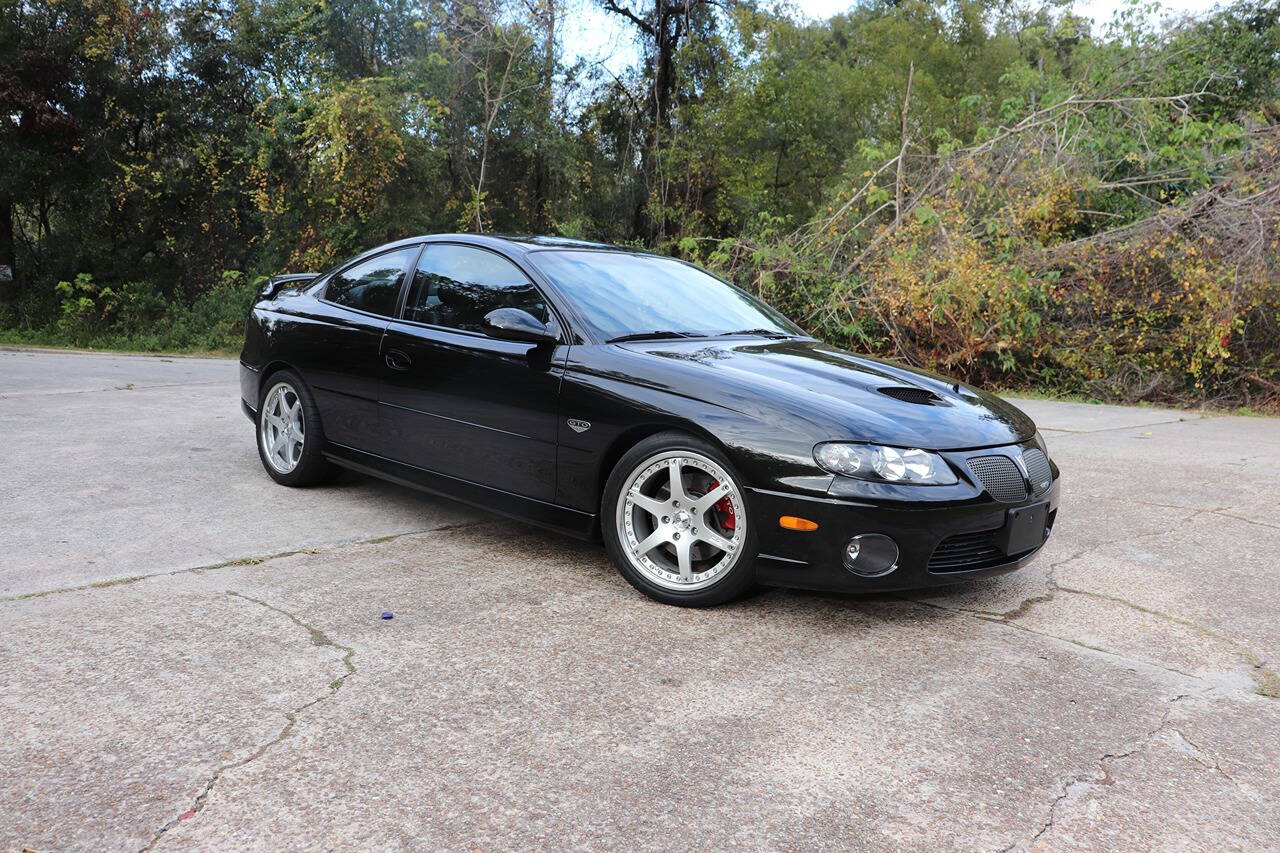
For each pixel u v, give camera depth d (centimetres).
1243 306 973
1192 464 641
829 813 203
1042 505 332
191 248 2106
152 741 221
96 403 767
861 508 296
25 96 1878
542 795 205
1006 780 220
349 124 1895
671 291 425
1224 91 1606
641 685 264
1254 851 194
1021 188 1156
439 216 2175
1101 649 305
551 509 362
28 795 197
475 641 291
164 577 337
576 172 2217
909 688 269
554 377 356
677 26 2316
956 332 1108
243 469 525
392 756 219
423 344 406
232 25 2030
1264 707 264
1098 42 1591
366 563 365
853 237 1213
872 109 2586
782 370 349
